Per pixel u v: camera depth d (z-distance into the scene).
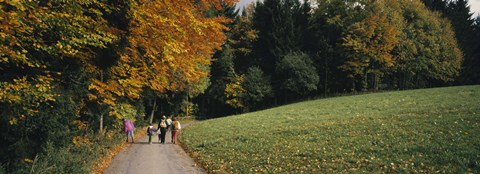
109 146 17.34
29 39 9.26
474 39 77.81
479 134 12.78
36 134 10.28
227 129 26.28
